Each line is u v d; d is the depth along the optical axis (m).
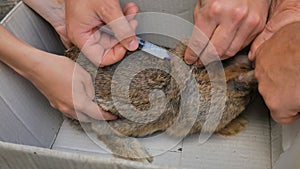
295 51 0.61
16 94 0.77
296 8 0.69
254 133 0.81
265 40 0.69
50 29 0.86
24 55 0.72
